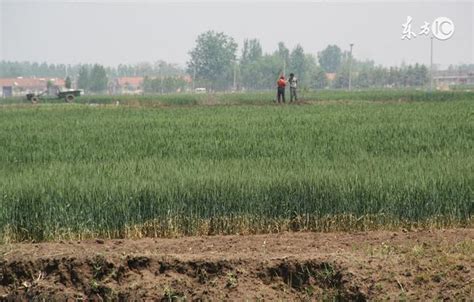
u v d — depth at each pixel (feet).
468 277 45.06
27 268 49.80
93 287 48.60
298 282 48.01
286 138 99.71
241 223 62.90
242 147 89.20
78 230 61.36
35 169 73.67
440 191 63.26
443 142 92.32
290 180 63.31
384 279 46.09
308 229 63.16
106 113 175.83
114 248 55.16
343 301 46.14
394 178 64.23
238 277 48.11
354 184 63.05
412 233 59.31
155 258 49.49
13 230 61.31
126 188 62.08
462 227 63.52
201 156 83.25
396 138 97.66
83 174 69.10
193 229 62.49
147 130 118.11
